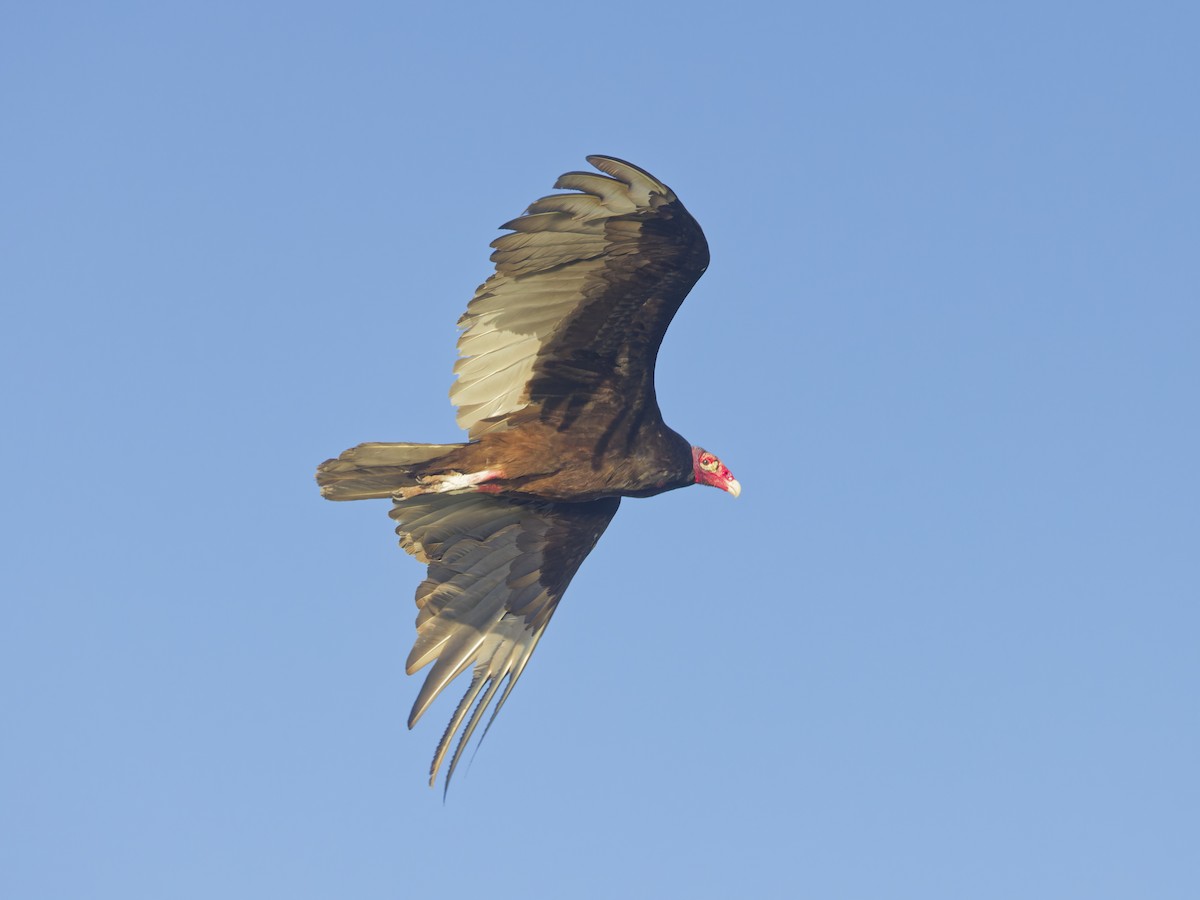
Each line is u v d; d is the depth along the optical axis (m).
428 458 12.23
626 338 12.04
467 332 11.83
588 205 10.92
